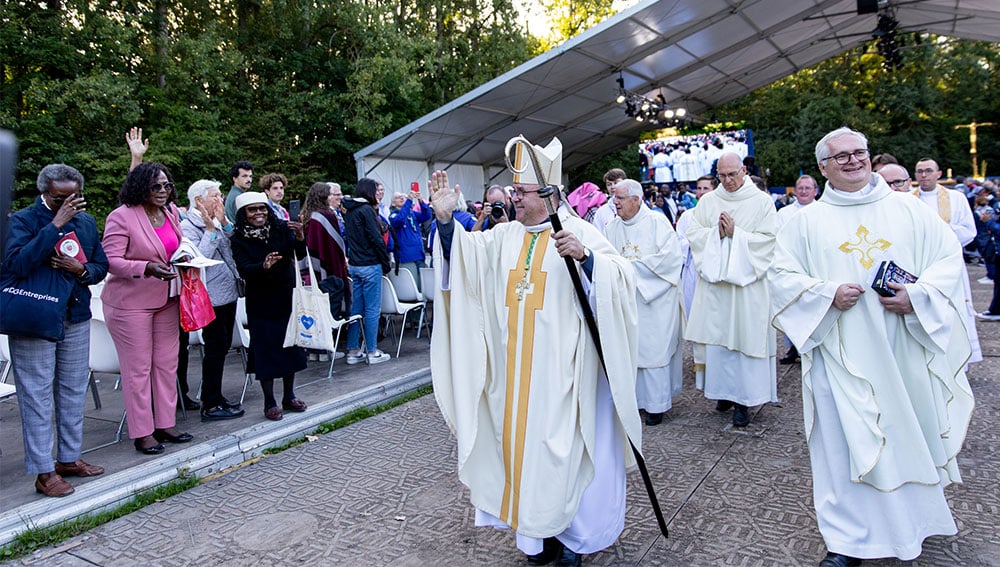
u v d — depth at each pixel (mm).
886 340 2738
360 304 6727
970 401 2867
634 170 30375
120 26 14797
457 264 3002
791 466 4051
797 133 30859
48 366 3719
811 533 3211
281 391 5789
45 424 3715
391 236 7738
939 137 34844
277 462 4496
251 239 4668
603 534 2881
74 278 3789
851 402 2748
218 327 5000
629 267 2979
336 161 19734
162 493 4008
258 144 17422
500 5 22172
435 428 5023
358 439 4859
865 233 2848
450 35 22516
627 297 2936
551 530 2730
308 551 3277
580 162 21172
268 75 18969
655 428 4906
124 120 14664
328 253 6480
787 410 5207
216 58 16797
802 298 2867
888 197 2883
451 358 2998
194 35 18219
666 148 19609
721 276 4793
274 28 19094
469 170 16719
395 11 20594
